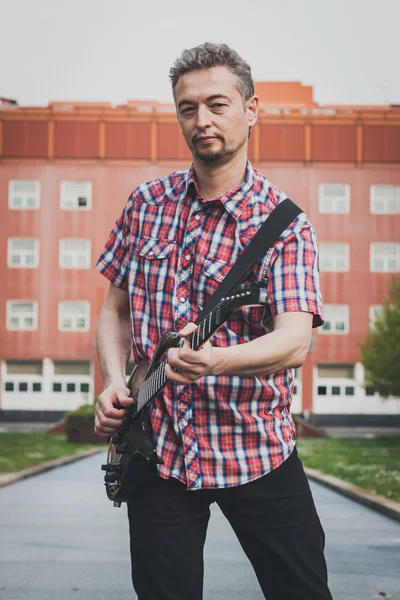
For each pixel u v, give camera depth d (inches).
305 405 2091.5
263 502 109.4
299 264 107.7
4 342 2105.1
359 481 593.0
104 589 237.1
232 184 113.0
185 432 109.3
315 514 112.3
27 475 660.7
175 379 96.1
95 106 2155.5
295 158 2129.7
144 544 111.3
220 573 260.8
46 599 224.7
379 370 1493.6
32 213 2113.7
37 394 2097.7
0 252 2110.0
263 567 111.8
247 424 109.1
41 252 2112.5
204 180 113.6
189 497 111.0
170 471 110.6
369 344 1529.3
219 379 108.4
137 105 2228.1
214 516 417.4
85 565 273.0
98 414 117.6
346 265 2123.5
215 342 108.2
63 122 2127.2
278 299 106.6
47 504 459.2
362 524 388.5
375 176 2128.4
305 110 2130.9
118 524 375.6
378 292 2121.1
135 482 112.7
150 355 115.7
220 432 109.2
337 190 2132.1
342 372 2114.9
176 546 110.3
